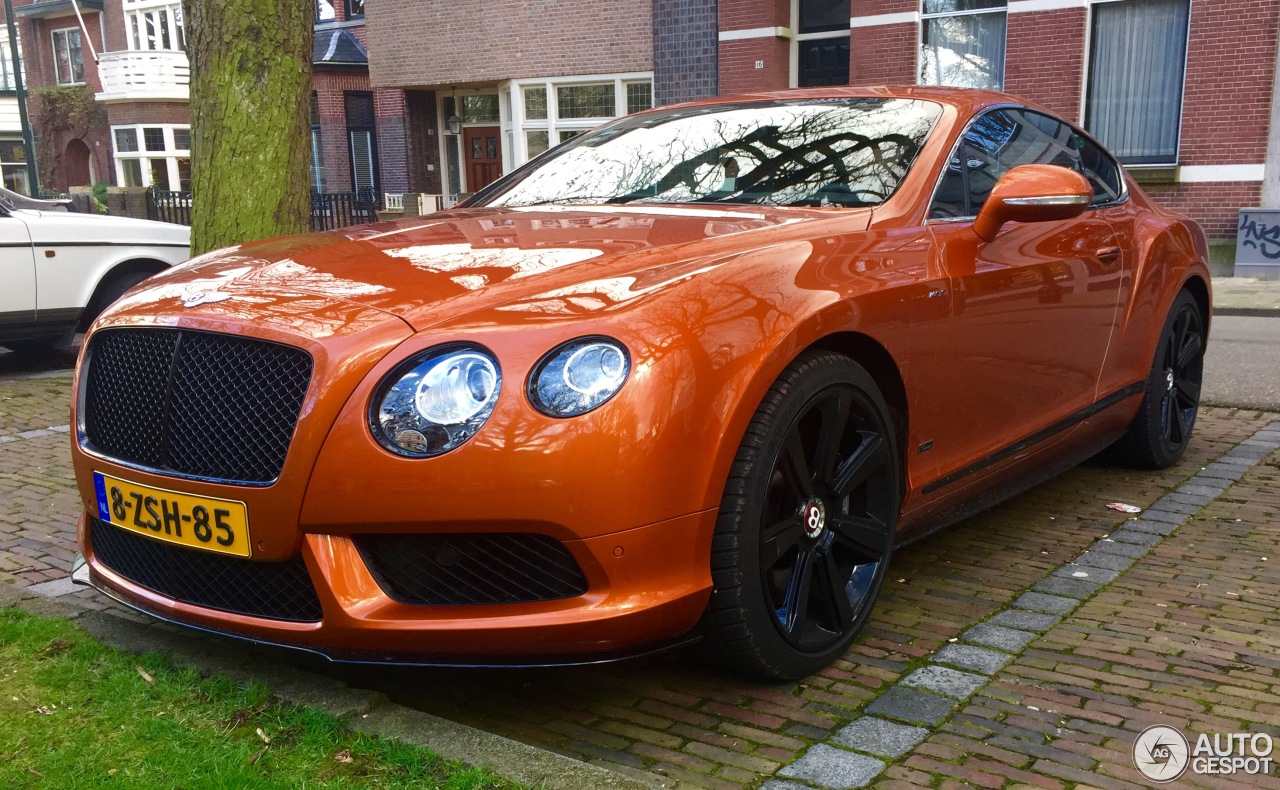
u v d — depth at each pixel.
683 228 2.78
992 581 3.23
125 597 2.59
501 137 20.69
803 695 2.50
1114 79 12.85
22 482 4.67
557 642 2.13
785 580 2.53
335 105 24.73
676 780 2.12
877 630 2.88
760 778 2.13
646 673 2.64
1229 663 2.63
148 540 2.50
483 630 2.13
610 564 2.11
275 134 5.66
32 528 4.00
